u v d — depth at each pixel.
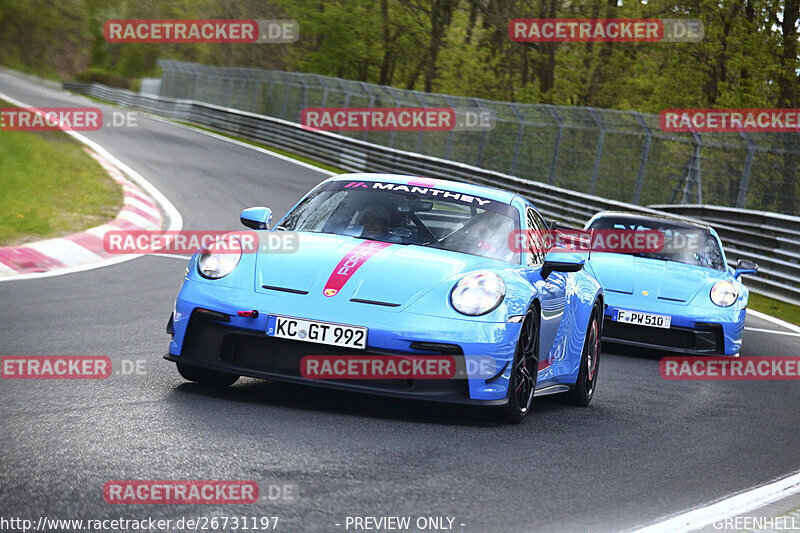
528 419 16.83
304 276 15.05
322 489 10.47
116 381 15.73
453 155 84.31
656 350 30.31
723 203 58.84
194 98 139.75
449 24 142.38
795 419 20.06
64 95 154.38
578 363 19.23
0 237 32.09
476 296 14.89
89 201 44.28
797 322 41.38
